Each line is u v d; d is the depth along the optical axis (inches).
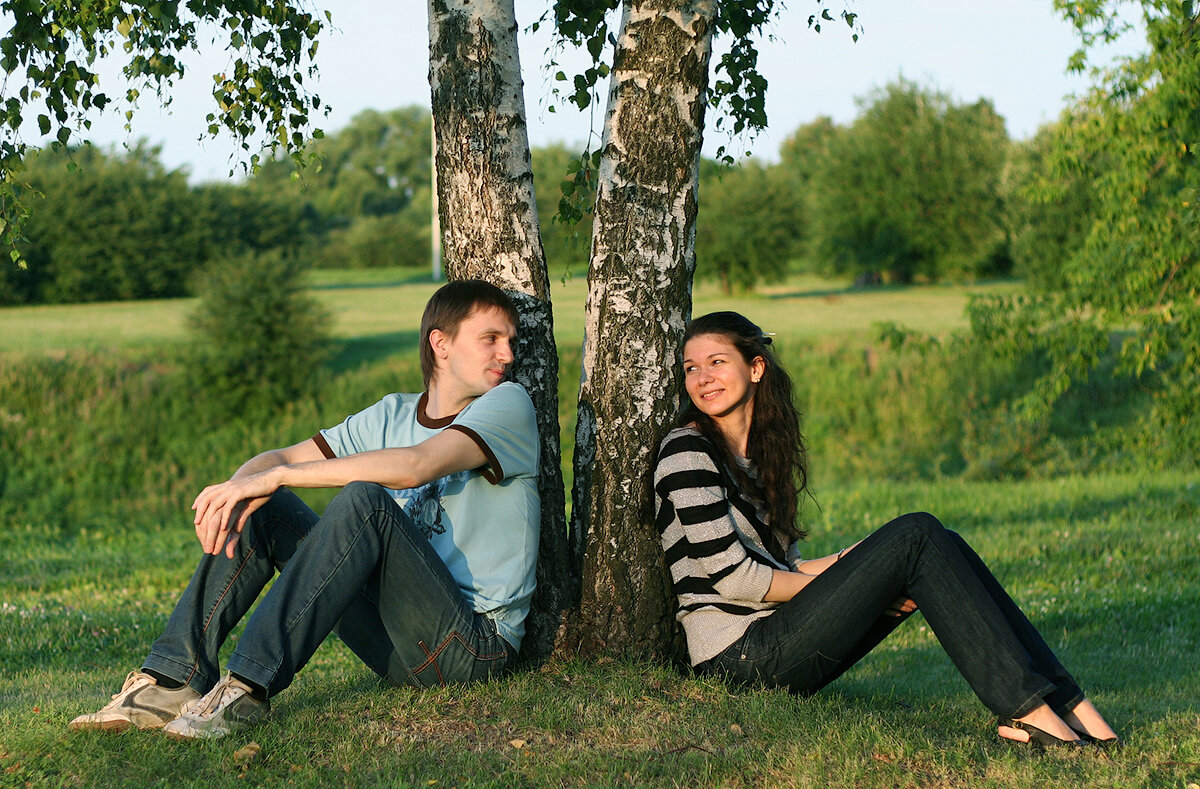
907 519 115.7
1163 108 375.9
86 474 649.6
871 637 128.1
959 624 113.2
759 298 1422.2
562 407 743.1
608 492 136.8
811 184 1673.2
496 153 135.4
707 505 125.0
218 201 1216.8
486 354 126.3
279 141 193.6
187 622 112.3
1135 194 407.2
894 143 1582.2
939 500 487.8
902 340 506.9
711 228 1469.0
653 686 128.6
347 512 110.3
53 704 137.7
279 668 107.6
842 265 1616.6
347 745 107.6
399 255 1918.1
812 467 699.4
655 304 135.2
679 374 137.5
